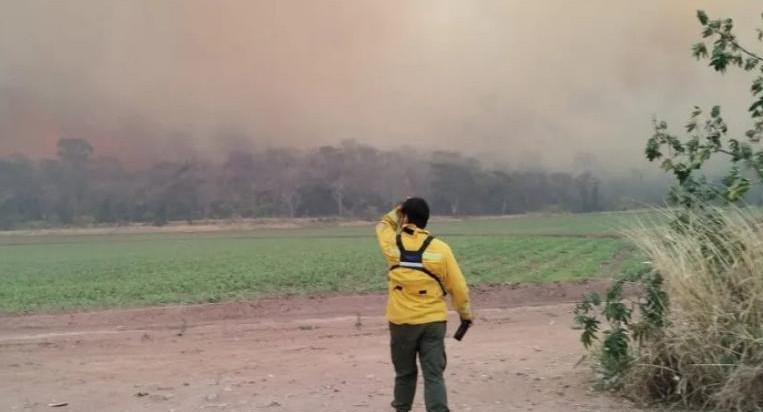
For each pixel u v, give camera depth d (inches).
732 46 317.1
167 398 311.7
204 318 646.5
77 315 665.6
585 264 1091.9
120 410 294.0
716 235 286.8
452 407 283.0
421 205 246.2
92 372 387.5
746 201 289.7
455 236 1905.8
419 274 239.1
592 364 324.2
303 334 523.5
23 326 631.2
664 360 282.7
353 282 905.5
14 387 347.3
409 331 239.6
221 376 364.8
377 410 282.8
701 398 273.3
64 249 1996.8
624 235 310.5
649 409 275.0
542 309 618.2
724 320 269.4
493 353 412.8
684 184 308.3
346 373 361.7
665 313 282.2
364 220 2731.3
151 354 453.4
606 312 285.9
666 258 286.0
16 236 2504.9
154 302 779.4
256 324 591.8
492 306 672.4
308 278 965.2
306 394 313.0
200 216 2758.4
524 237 1820.9
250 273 1079.0
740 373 257.4
